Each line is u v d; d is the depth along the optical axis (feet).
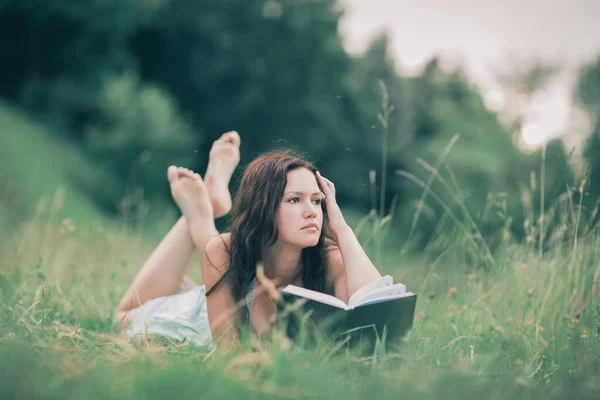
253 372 6.38
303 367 6.38
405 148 105.40
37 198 52.75
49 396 4.97
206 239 11.43
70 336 7.94
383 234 12.69
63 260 15.83
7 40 84.84
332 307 7.68
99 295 13.44
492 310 10.37
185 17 102.73
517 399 6.03
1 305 9.25
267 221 9.11
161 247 11.83
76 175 68.39
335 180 100.48
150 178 74.79
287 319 7.85
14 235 18.45
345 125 105.40
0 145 59.16
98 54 88.07
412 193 84.12
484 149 90.43
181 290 12.00
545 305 10.16
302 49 104.58
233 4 104.32
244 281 9.31
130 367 6.16
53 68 85.71
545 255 11.50
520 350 8.77
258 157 9.82
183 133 82.28
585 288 10.02
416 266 13.57
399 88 111.96
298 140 102.17
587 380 6.70
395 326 8.43
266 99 103.86
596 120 63.93
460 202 12.78
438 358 8.50
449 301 11.90
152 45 103.50
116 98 77.46
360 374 7.36
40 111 81.00
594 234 10.75
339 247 9.57
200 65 103.45
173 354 7.61
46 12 82.58
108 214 69.82
